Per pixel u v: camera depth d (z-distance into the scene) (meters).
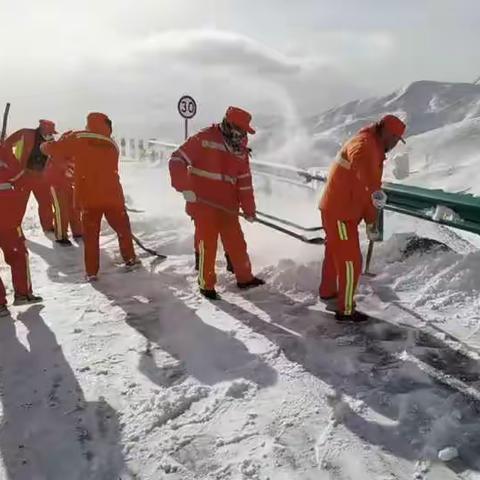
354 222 4.43
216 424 3.28
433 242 5.73
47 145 5.26
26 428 3.29
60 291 5.53
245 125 5.00
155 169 15.67
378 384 3.59
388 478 2.81
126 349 4.21
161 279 5.76
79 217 7.71
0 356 4.15
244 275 5.34
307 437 3.13
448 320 4.45
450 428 3.12
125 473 2.92
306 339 4.24
